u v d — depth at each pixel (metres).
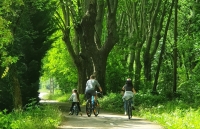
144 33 126.25
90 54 103.19
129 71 134.12
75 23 109.69
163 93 99.94
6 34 45.78
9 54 68.81
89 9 99.69
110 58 129.50
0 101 75.69
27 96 83.88
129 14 130.88
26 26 76.38
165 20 145.50
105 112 79.00
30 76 86.31
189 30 115.25
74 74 166.88
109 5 100.94
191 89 94.12
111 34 102.69
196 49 96.25
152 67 168.38
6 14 60.16
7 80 73.19
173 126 47.53
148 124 52.88
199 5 99.88
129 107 62.88
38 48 88.31
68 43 115.50
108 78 128.88
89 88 67.69
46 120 49.78
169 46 159.62
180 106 73.31
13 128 38.62
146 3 127.81
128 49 127.50
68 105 104.19
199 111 61.41
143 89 119.44
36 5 76.00
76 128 47.22
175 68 102.44
